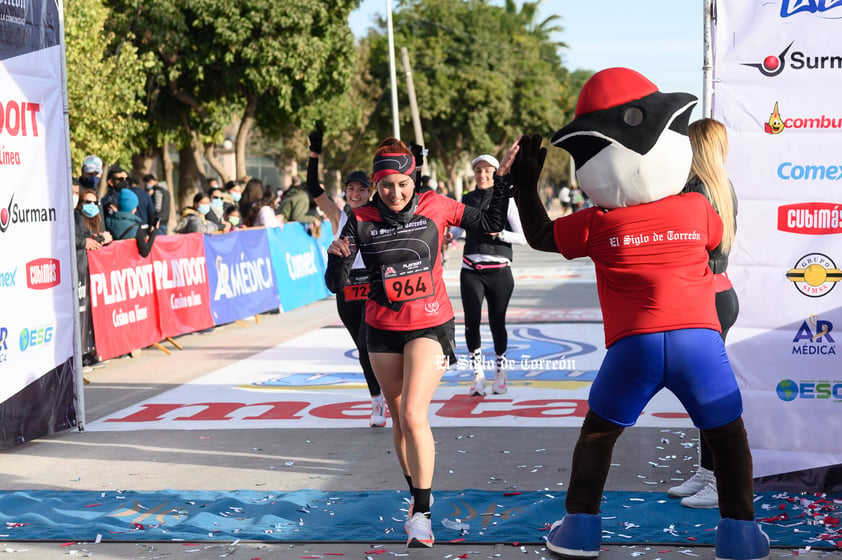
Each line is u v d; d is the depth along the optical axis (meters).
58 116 6.86
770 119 4.94
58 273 6.83
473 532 4.51
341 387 8.41
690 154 4.04
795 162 4.93
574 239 4.11
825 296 4.95
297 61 22.09
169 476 5.67
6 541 4.53
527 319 12.40
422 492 4.36
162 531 4.61
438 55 44.25
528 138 4.29
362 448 6.23
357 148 45.78
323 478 5.54
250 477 5.61
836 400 4.97
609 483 5.28
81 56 18.25
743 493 4.03
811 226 4.94
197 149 25.14
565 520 4.18
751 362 5.04
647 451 5.95
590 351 9.88
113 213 10.60
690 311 3.96
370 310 4.55
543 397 7.67
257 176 48.22
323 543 4.43
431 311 4.44
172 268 10.98
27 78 6.48
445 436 6.44
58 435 6.84
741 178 4.98
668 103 3.97
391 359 4.50
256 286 13.36
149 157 27.81
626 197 3.98
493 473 5.52
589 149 3.98
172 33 21.81
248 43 22.34
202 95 23.66
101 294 9.45
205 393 8.30
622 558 4.14
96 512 4.96
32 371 6.53
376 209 4.53
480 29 46.00
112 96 19.56
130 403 7.95
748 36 4.93
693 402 4.01
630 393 4.05
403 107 43.91
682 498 4.93
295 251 15.14
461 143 48.00
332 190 47.91
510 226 7.61
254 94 23.86
